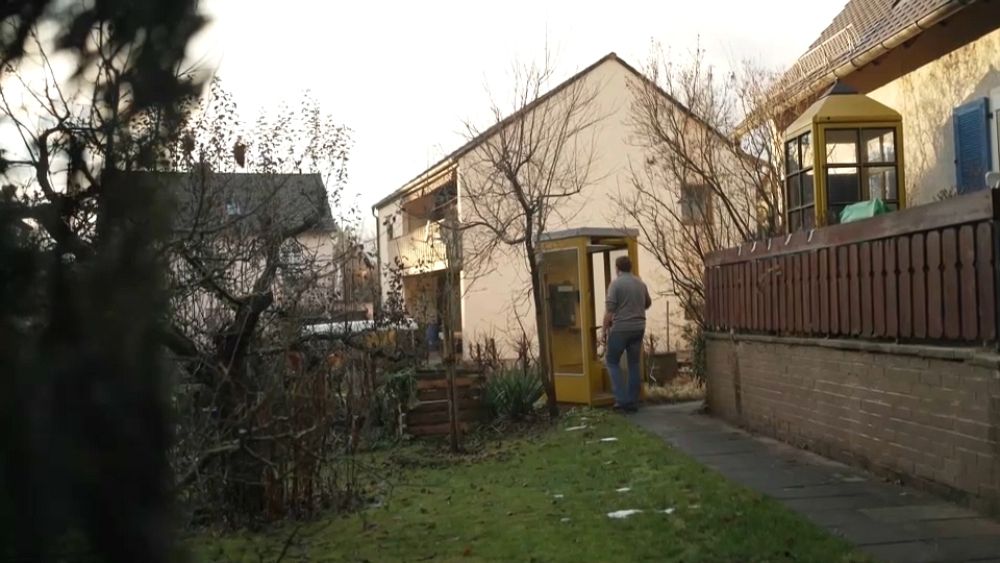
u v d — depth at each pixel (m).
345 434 9.02
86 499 2.94
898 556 5.78
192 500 6.64
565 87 19.33
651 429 11.17
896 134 11.58
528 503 7.93
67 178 3.26
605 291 14.33
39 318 2.95
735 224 13.69
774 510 6.98
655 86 14.52
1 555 2.78
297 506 7.95
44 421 2.87
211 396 6.79
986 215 6.36
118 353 3.04
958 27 12.33
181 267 6.12
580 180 21.98
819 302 9.09
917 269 7.32
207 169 6.67
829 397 8.90
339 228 9.94
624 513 7.27
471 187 20.14
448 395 11.63
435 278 12.38
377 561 6.45
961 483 6.77
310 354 8.44
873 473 8.07
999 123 11.46
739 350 11.16
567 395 13.60
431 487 9.09
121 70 3.31
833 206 11.48
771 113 14.20
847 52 14.06
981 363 6.42
